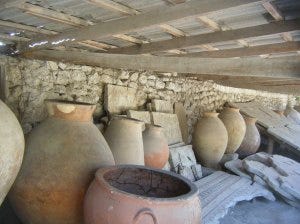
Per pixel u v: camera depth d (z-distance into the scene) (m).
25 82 3.85
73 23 3.03
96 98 4.71
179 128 5.71
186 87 6.47
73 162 2.31
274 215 4.17
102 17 2.94
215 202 3.92
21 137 1.95
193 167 5.22
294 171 5.17
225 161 6.04
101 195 1.97
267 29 2.81
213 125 5.66
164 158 4.19
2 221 2.80
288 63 2.59
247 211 4.18
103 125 4.48
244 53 3.89
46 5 2.65
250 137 6.82
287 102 11.96
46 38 3.50
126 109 5.03
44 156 2.32
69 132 2.44
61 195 2.24
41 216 2.31
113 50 4.33
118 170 2.39
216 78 6.70
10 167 1.85
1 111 1.85
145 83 5.47
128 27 2.68
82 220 2.32
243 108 7.86
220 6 2.13
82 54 3.88
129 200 1.85
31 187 2.26
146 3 2.50
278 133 7.31
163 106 5.63
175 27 3.16
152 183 2.46
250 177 5.09
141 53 3.98
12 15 2.89
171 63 3.35
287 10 2.47
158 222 1.82
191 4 2.28
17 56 3.94
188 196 2.00
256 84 7.69
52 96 4.15
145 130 4.24
